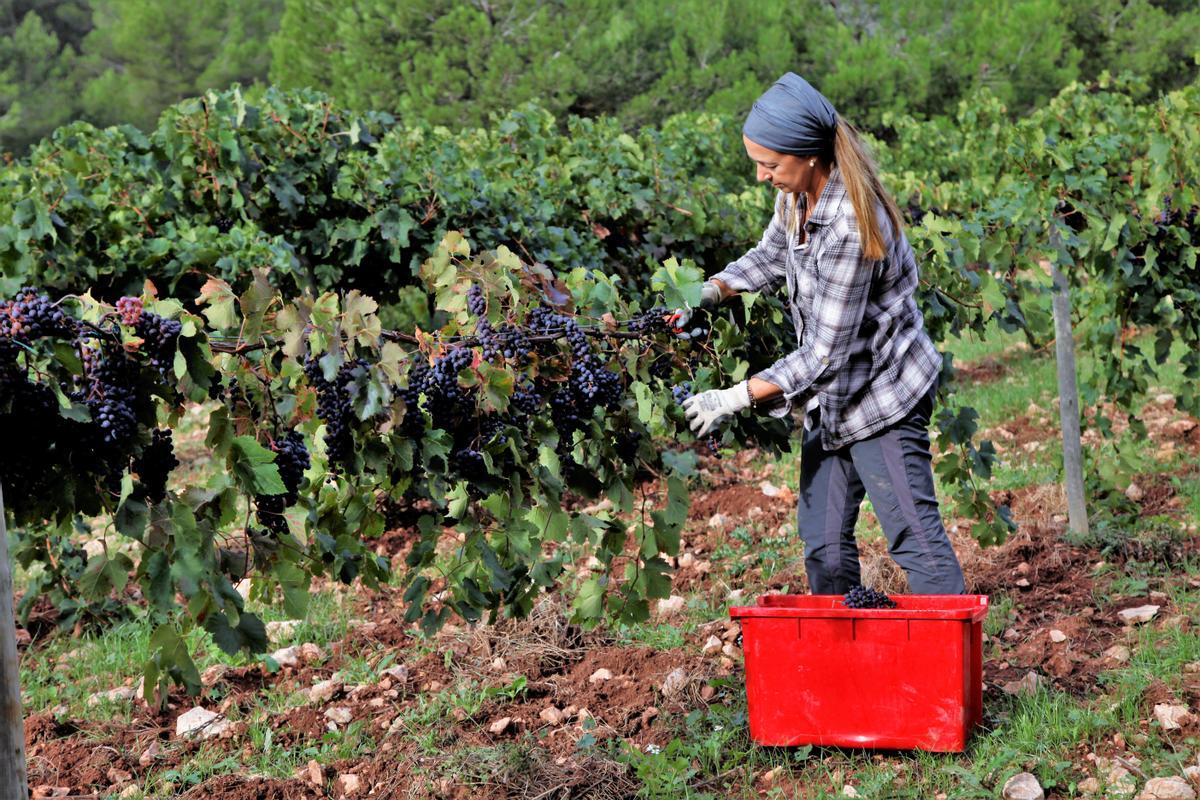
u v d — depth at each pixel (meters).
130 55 41.56
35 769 5.88
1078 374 12.98
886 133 27.36
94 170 10.45
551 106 28.53
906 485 5.55
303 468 4.70
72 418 3.89
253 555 4.50
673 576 8.36
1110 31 29.00
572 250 9.78
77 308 4.20
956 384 13.52
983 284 7.77
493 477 5.30
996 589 7.61
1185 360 9.07
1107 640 6.62
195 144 9.30
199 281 8.91
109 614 7.97
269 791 5.52
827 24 30.36
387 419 4.80
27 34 46.00
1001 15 27.92
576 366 5.41
